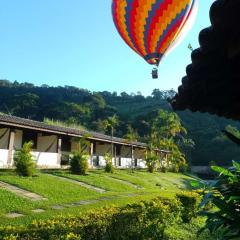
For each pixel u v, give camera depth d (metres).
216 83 3.64
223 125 80.19
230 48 3.05
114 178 25.52
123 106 115.25
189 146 67.38
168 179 34.22
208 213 4.01
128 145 38.31
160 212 10.05
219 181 4.17
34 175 19.64
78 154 24.48
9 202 13.09
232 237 3.77
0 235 5.82
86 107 81.81
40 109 77.75
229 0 2.75
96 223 6.93
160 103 108.38
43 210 12.90
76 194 16.91
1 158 21.86
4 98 85.44
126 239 7.86
